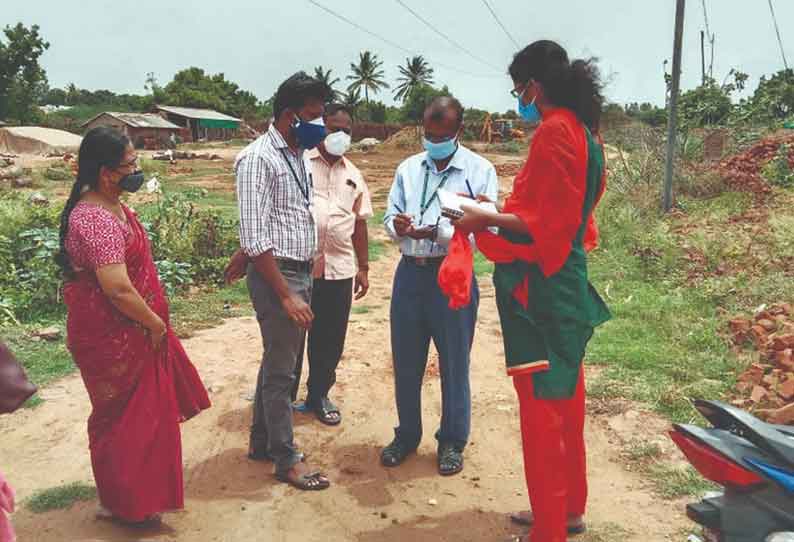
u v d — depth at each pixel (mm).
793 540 2305
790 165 15547
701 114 18359
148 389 3408
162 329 3391
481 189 4047
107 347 3305
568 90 2979
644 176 14227
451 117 3891
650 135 15039
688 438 2574
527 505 3793
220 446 4473
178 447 3496
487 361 6090
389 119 77875
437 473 4148
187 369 3674
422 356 4172
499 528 3566
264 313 3814
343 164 4727
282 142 3775
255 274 3811
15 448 4438
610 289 7984
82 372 3391
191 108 73750
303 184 3873
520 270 3078
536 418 3088
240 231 3701
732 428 2600
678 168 14016
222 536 3480
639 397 4969
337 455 4379
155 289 3475
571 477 3365
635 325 6570
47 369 5684
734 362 5422
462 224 3105
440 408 5105
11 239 8453
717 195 13773
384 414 5000
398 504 3797
